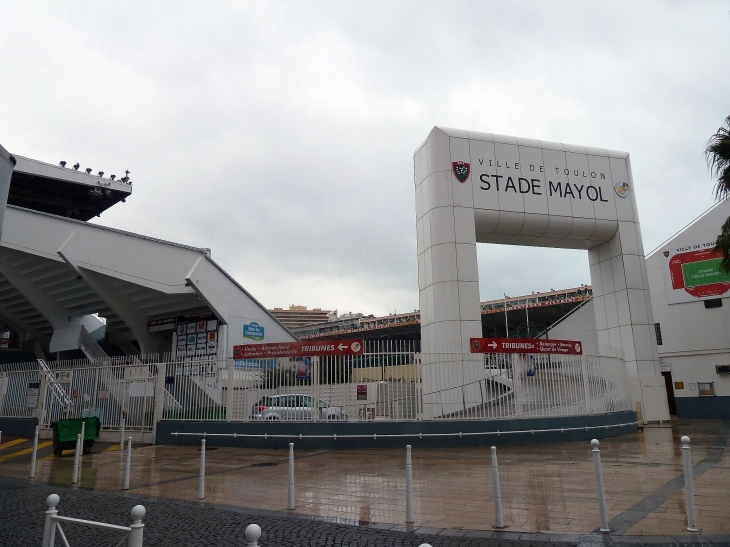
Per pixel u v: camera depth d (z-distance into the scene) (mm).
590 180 23516
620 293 23375
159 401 18750
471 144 22031
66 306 35438
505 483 9914
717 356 26328
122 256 28766
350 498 9047
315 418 16172
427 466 12250
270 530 7121
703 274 27094
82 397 20969
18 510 8695
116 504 9000
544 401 16953
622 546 6035
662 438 17438
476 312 20547
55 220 27672
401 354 16328
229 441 16906
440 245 20938
